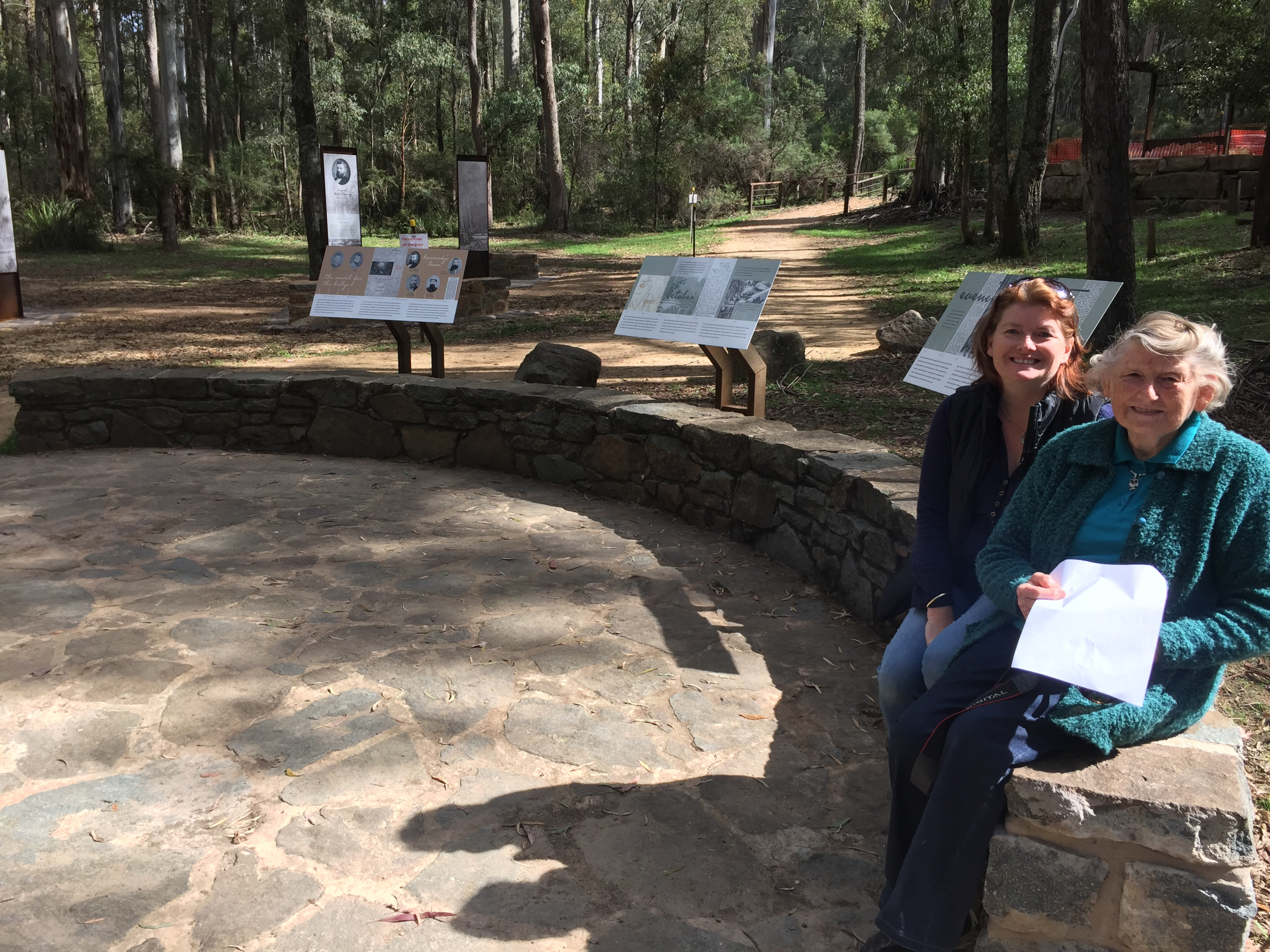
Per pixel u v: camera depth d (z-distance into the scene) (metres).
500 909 2.53
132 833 2.81
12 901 2.52
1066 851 2.00
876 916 2.54
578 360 7.58
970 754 2.06
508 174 44.16
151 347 12.84
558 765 3.19
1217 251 15.78
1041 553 2.23
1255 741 3.20
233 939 2.40
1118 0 8.86
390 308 7.77
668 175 40.88
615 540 5.37
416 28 44.62
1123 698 1.82
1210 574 2.04
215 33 49.78
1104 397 2.21
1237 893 1.89
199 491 6.16
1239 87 22.31
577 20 54.53
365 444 7.12
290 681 3.70
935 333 4.60
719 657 3.98
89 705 3.50
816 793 3.08
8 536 5.24
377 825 2.87
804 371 8.98
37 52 46.88
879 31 34.88
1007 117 21.25
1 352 12.34
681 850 2.79
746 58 50.62
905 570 3.02
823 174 48.81
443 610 4.38
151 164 31.27
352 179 16.86
